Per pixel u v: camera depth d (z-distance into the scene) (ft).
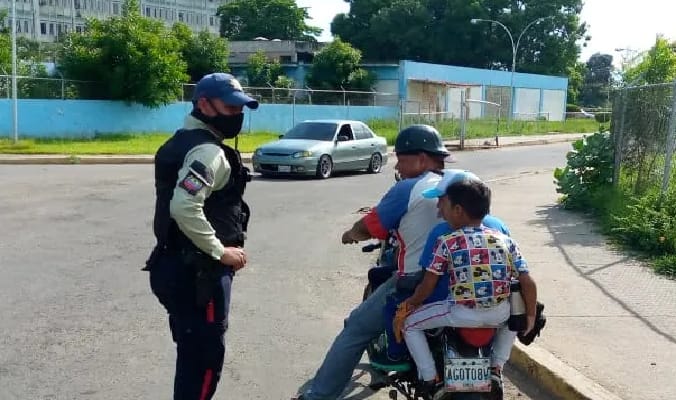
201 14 340.80
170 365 17.03
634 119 37.35
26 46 196.34
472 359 11.36
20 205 39.63
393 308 12.66
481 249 11.26
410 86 156.56
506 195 46.85
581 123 177.58
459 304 11.30
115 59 99.81
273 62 165.89
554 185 53.78
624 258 27.07
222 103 11.76
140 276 24.85
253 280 25.11
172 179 11.58
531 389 16.19
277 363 17.43
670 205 30.27
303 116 122.62
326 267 27.35
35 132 91.56
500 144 112.88
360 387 16.17
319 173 58.59
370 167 65.57
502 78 185.98
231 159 12.05
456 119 128.57
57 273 24.90
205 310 11.86
